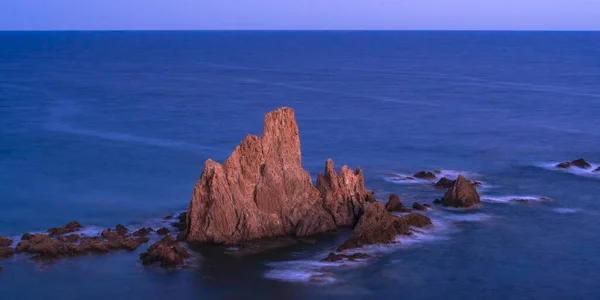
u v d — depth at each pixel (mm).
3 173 87062
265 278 53344
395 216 65938
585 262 58312
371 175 86562
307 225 61719
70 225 64312
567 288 53344
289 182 62594
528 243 62219
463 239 62656
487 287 53188
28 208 72000
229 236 59781
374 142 110188
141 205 73000
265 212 61344
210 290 51469
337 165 92688
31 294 50812
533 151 103688
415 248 59969
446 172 88875
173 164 93000
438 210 70812
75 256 57156
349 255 57625
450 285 53250
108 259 56688
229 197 59969
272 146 63031
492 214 70188
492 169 91000
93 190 79188
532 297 51719
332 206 64125
